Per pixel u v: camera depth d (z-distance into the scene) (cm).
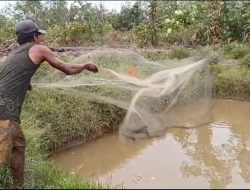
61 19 1784
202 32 1395
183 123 455
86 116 750
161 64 605
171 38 1442
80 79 688
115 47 1331
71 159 680
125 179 582
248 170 602
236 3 1438
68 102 766
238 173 591
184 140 613
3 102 489
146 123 444
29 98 764
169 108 467
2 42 1358
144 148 575
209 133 726
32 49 497
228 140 716
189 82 500
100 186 499
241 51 1186
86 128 740
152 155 576
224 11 1434
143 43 1402
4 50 1205
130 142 459
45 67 801
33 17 1756
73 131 724
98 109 767
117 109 772
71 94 761
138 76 557
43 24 1727
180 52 1116
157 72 523
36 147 625
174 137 589
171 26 1464
